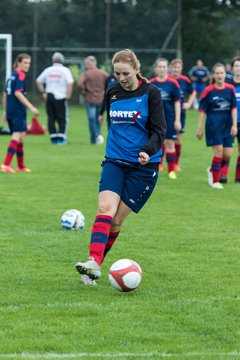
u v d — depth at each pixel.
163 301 11.16
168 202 20.75
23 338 9.44
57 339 9.41
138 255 14.30
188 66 79.94
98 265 11.53
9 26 71.06
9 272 12.84
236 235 16.44
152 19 72.06
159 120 11.70
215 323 10.14
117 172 11.83
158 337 9.55
